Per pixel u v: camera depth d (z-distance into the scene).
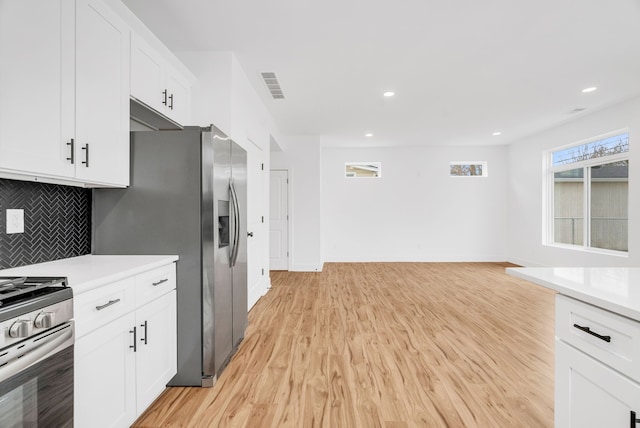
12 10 1.22
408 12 2.42
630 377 0.90
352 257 7.39
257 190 4.15
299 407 1.87
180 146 2.06
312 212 6.26
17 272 1.49
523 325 3.20
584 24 2.57
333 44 2.88
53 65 1.40
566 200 5.64
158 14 2.43
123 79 1.93
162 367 1.89
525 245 6.56
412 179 7.33
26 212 1.69
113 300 1.44
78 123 1.56
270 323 3.28
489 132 6.03
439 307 3.82
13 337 0.93
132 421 1.59
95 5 1.66
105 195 2.06
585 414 1.06
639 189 4.10
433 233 7.32
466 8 2.37
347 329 3.10
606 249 4.78
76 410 1.24
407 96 4.13
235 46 2.91
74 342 1.21
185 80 2.80
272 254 6.32
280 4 2.32
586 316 1.06
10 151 1.22
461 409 1.84
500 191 7.24
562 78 3.59
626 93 4.03
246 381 2.15
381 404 1.89
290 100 4.28
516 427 1.68
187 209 2.06
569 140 5.33
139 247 2.06
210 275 2.07
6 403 0.92
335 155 7.39
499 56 3.08
